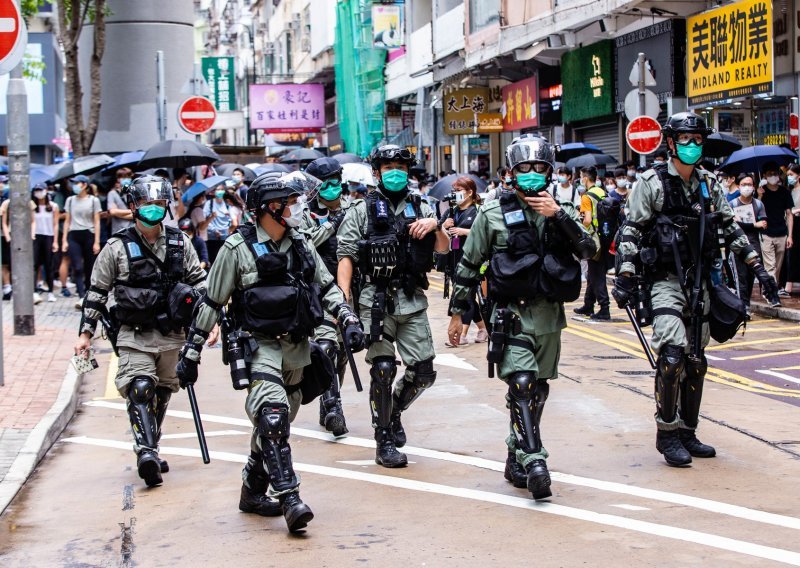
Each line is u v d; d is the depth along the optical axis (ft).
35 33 153.79
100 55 84.89
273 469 20.98
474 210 44.50
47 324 55.77
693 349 25.84
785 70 64.54
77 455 29.45
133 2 101.81
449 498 23.35
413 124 158.10
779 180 57.98
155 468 24.97
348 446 28.96
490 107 118.93
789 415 31.37
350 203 28.48
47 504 24.45
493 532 20.84
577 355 43.42
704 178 25.89
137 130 102.63
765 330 50.14
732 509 22.00
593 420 31.04
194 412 22.81
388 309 26.25
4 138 148.66
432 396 35.42
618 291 26.23
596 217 53.78
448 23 116.37
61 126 172.45
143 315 25.23
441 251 26.71
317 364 22.12
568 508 22.30
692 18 72.84
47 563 20.13
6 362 43.19
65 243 67.41
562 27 84.84
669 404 25.41
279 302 21.13
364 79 157.58
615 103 86.74
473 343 47.42
